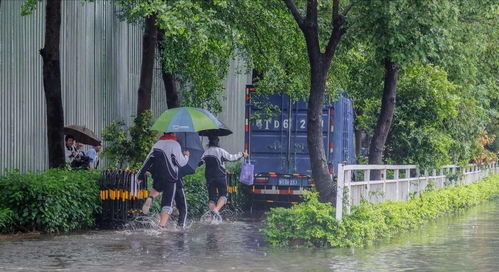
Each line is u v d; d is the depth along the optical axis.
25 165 40.12
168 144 35.00
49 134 38.62
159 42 47.19
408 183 45.09
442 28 33.59
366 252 29.06
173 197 35.16
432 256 28.23
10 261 25.45
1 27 38.84
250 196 48.00
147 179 37.00
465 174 64.94
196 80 49.81
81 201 34.38
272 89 45.47
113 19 48.06
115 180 35.19
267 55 44.53
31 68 40.69
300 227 30.41
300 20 33.38
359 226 31.62
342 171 31.05
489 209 55.53
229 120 63.66
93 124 46.16
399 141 48.28
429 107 48.41
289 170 47.28
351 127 53.38
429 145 48.50
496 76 59.44
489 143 76.94
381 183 39.19
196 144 37.62
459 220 45.00
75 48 44.34
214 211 39.88
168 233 34.12
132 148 40.69
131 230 34.88
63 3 43.44
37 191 32.62
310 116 33.47
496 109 68.75
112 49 48.06
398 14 31.77
